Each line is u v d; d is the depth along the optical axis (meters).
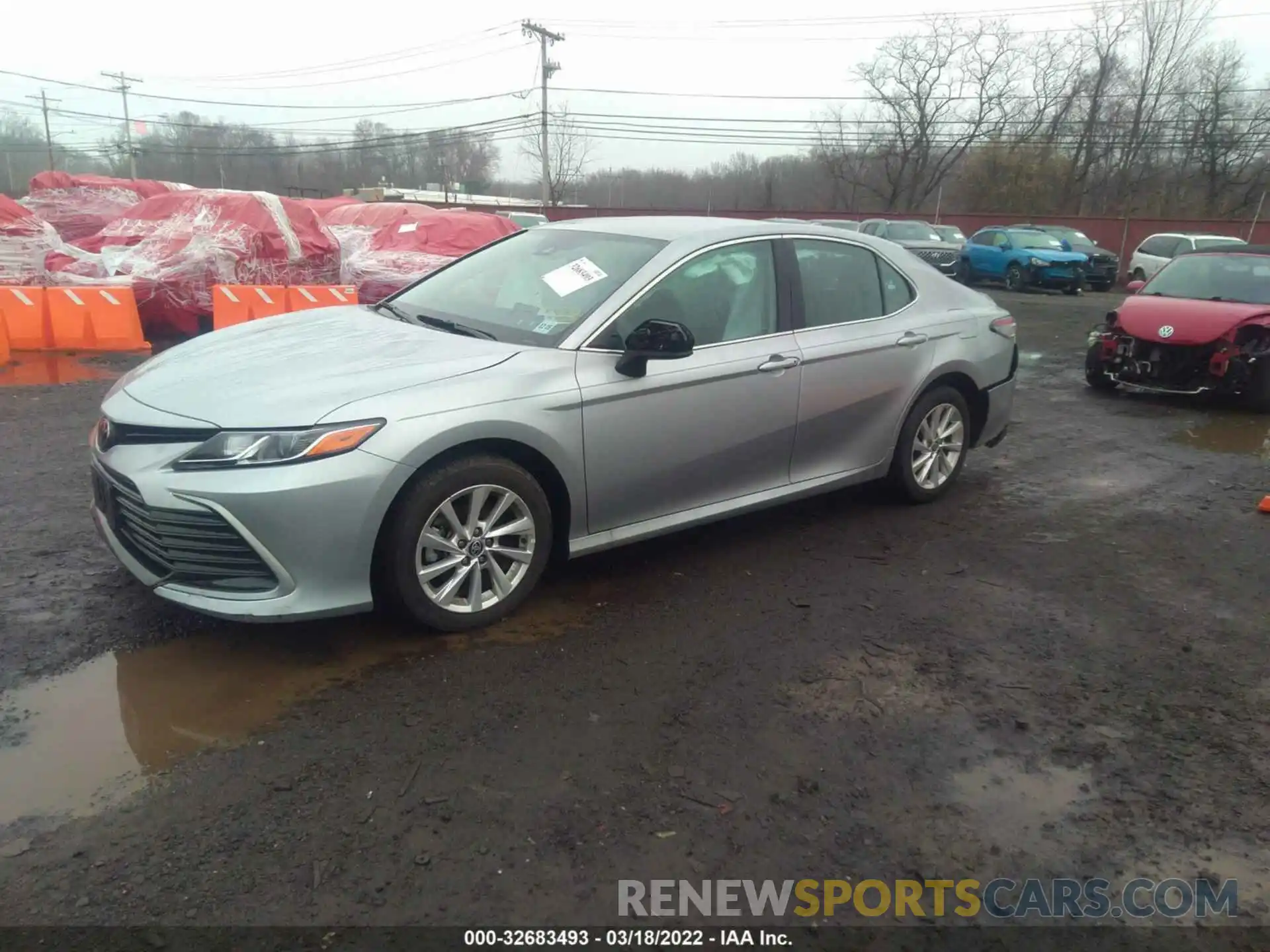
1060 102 48.44
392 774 2.84
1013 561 4.82
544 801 2.75
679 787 2.85
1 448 6.16
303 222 13.34
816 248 4.89
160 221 12.97
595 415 3.86
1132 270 24.17
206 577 3.32
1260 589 4.58
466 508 3.64
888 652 3.77
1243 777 3.03
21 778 2.74
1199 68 44.38
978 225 36.88
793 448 4.71
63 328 10.54
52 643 3.51
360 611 3.43
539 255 4.61
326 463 3.22
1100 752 3.14
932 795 2.88
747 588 4.34
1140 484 6.36
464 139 53.69
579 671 3.50
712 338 4.32
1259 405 8.67
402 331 4.12
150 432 3.37
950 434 5.63
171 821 2.60
